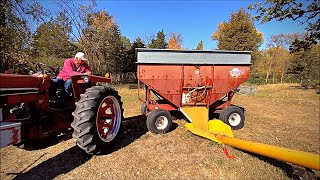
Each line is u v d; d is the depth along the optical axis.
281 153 2.94
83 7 22.36
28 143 3.90
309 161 2.53
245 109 9.64
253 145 3.55
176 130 5.64
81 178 3.38
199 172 3.55
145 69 5.64
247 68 6.24
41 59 17.38
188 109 5.93
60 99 4.16
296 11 12.30
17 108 3.35
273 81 36.22
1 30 11.25
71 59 4.66
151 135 5.24
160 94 5.84
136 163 3.82
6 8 11.80
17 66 11.80
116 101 4.54
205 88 5.99
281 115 8.60
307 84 27.28
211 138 4.66
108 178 3.38
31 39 13.88
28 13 13.30
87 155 4.11
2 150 4.46
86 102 3.71
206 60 5.91
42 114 3.63
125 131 5.53
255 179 3.41
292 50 16.16
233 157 4.03
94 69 26.56
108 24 25.59
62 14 21.03
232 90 6.45
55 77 4.59
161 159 3.97
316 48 27.78
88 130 3.60
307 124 7.25
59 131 4.04
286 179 3.46
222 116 6.02
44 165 3.80
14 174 3.54
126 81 30.77
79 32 22.59
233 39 36.59
